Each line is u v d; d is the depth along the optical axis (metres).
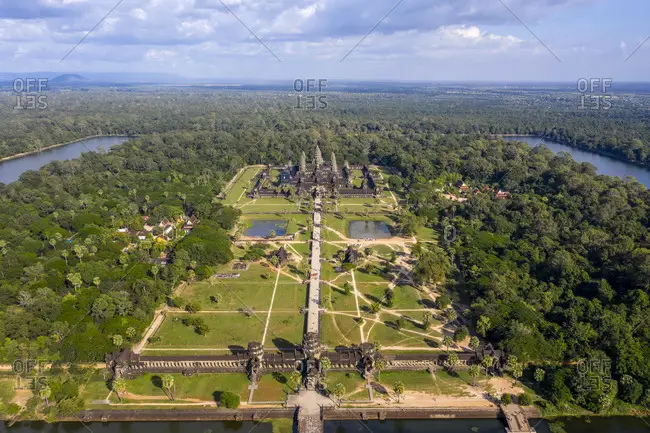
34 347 153.38
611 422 136.12
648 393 137.25
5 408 135.00
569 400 139.62
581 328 160.00
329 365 149.88
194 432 132.38
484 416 137.62
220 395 142.62
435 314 185.88
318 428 130.25
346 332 173.00
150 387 145.62
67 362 150.50
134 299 180.75
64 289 191.12
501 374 152.25
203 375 151.38
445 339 161.50
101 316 169.25
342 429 133.00
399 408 137.50
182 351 161.50
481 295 189.88
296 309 188.88
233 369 152.88
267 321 180.12
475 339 161.88
